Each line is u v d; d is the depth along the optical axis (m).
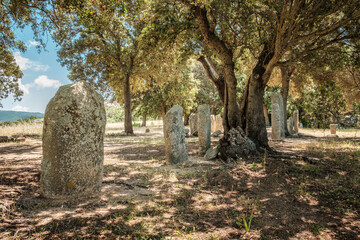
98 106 4.15
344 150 8.41
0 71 15.22
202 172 5.70
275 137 12.80
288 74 16.03
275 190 4.32
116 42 19.27
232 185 4.62
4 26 8.83
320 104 9.77
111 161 7.46
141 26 8.90
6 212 3.13
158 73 19.16
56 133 3.71
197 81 30.02
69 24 9.17
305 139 13.38
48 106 3.78
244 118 8.78
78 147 3.86
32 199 3.67
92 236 2.64
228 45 9.32
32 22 8.20
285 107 15.82
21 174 5.11
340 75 11.70
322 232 2.86
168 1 8.07
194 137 15.51
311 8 6.94
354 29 6.85
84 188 3.93
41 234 2.63
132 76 19.88
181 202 3.82
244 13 8.11
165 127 6.84
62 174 3.73
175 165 6.58
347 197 3.93
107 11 6.22
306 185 4.52
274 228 2.95
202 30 8.17
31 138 14.41
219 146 7.59
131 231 2.79
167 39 9.02
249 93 8.44
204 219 3.19
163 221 3.10
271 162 6.16
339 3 5.94
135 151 9.87
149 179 5.18
